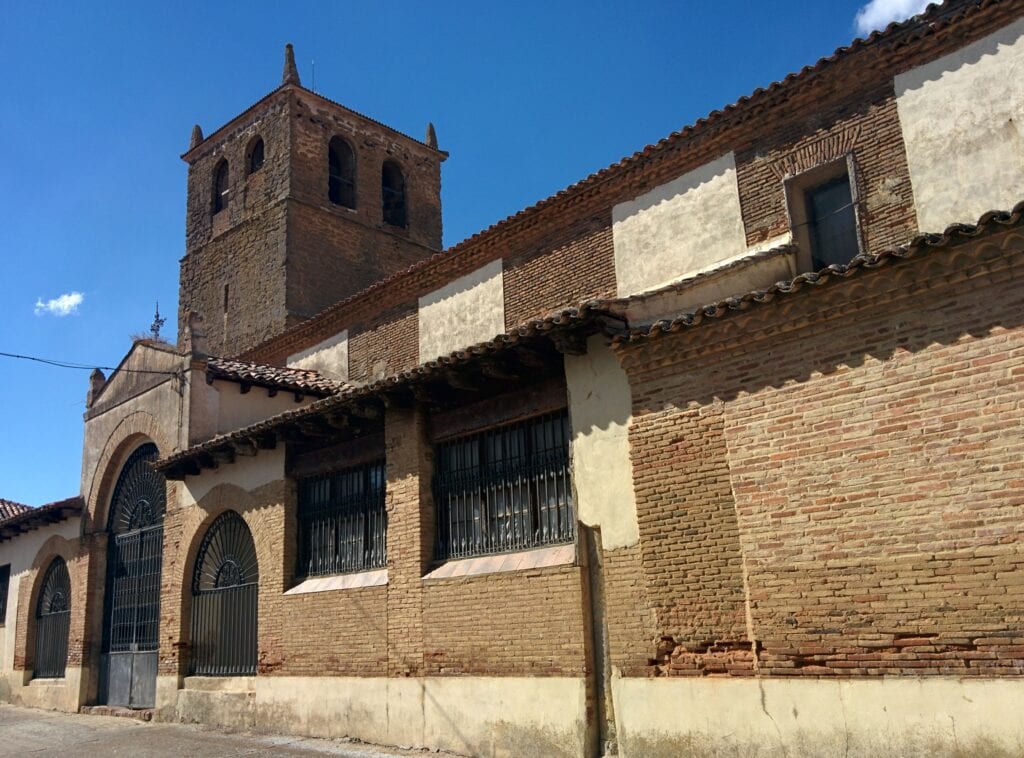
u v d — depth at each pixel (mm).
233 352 27141
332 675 13828
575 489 10984
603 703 10391
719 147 14414
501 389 12367
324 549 15000
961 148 11688
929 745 7637
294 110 27438
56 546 22500
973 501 7766
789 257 12508
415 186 30484
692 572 9570
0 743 15984
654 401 10266
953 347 8094
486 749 11320
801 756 8391
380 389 12883
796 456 8961
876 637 8117
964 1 11695
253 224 27562
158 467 17578
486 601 11758
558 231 16781
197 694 16438
